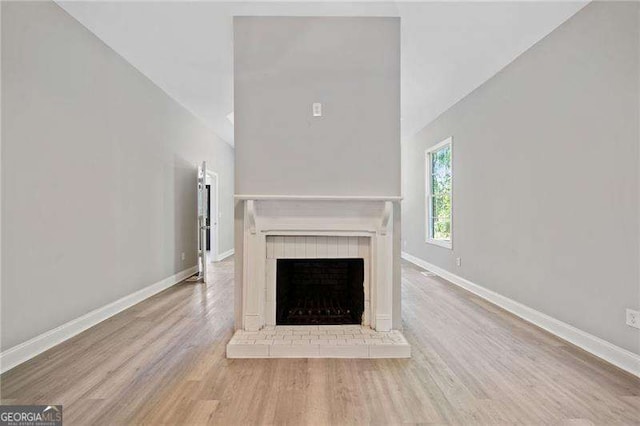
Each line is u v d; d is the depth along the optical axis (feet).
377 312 8.94
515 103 11.30
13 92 7.71
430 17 9.56
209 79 13.82
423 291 14.42
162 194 14.88
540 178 10.09
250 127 9.07
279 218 9.09
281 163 9.09
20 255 7.87
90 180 10.22
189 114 17.90
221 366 7.59
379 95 9.14
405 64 12.37
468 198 14.64
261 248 8.97
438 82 13.71
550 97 9.63
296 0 8.78
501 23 9.53
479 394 6.49
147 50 11.46
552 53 9.53
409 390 6.64
